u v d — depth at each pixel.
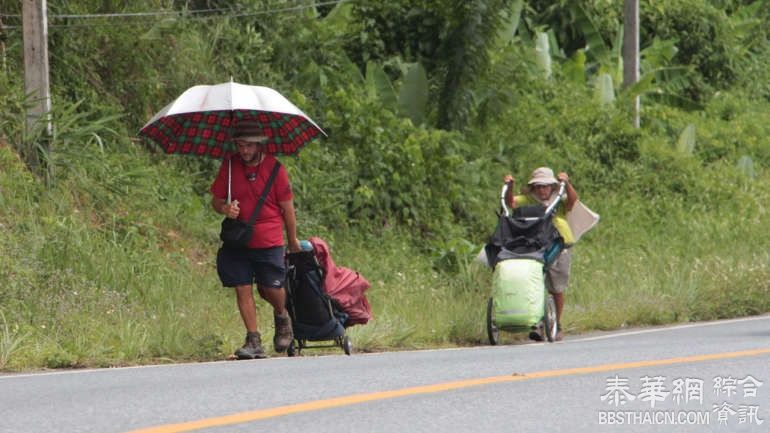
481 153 70.88
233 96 33.66
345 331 34.91
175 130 36.22
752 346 31.69
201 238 52.88
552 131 78.75
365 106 64.25
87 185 50.06
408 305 45.88
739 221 77.94
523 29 93.25
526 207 41.31
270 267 33.25
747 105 105.75
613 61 97.19
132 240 48.88
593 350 32.16
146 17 58.06
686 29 104.44
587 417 19.98
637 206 76.75
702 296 53.16
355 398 21.78
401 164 62.59
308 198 58.78
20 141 48.53
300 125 35.88
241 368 28.02
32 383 25.05
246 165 33.06
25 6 48.09
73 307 37.69
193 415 19.83
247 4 66.81
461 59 68.44
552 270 42.47
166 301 42.00
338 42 71.56
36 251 42.91
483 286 53.38
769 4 121.62
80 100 52.19
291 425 18.94
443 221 63.56
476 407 20.89
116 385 24.39
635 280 55.94
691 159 86.06
